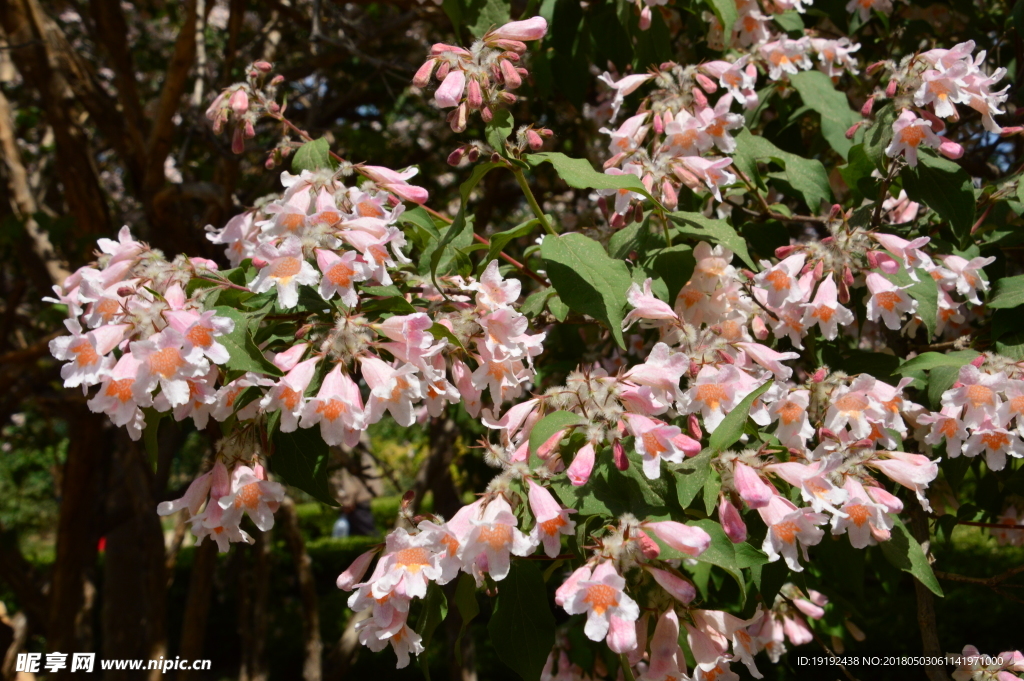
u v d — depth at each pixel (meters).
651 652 0.45
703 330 0.50
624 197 0.51
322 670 1.22
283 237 0.47
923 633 0.54
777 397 0.47
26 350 0.98
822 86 0.60
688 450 0.43
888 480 0.56
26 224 0.99
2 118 1.01
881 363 0.55
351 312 0.46
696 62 0.68
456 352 0.48
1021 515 0.64
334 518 3.57
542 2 0.64
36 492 2.99
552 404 0.46
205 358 0.42
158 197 0.86
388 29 0.93
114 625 1.31
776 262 0.53
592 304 0.48
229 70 0.90
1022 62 0.63
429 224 0.52
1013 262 0.67
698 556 0.42
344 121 1.33
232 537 0.45
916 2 0.68
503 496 0.44
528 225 0.50
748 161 0.57
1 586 2.29
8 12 0.90
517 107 0.91
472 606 0.49
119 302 0.43
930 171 0.53
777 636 0.58
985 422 0.49
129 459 1.22
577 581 0.42
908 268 0.51
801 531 0.45
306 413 0.43
